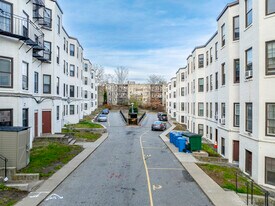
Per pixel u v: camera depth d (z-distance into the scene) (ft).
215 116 83.61
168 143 77.61
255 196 34.17
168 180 39.70
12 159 40.50
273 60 45.83
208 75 95.96
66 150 59.98
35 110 70.44
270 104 46.16
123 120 168.25
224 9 68.03
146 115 223.30
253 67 49.67
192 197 32.55
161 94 349.82
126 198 31.73
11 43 51.34
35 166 44.09
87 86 183.83
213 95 87.51
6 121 50.62
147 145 74.79
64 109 114.21
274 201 35.40
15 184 34.60
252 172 49.57
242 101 55.62
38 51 66.59
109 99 361.92
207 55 98.37
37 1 68.49
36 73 71.51
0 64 49.73
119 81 390.63
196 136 63.41
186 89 138.10
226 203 30.32
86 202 30.19
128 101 323.57
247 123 53.62
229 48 65.10
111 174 42.34
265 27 46.57
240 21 56.85
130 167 47.50
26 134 44.04
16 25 52.60
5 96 50.26
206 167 48.55
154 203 30.30
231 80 64.90
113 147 70.13
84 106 181.27
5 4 51.13
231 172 48.03
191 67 120.37
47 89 78.28
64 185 36.24
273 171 45.57
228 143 64.85
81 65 145.38
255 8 48.70
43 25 74.79
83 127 109.91
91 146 69.46
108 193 33.35
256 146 47.85
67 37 117.91
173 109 206.80
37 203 28.91
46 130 78.07
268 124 46.44
